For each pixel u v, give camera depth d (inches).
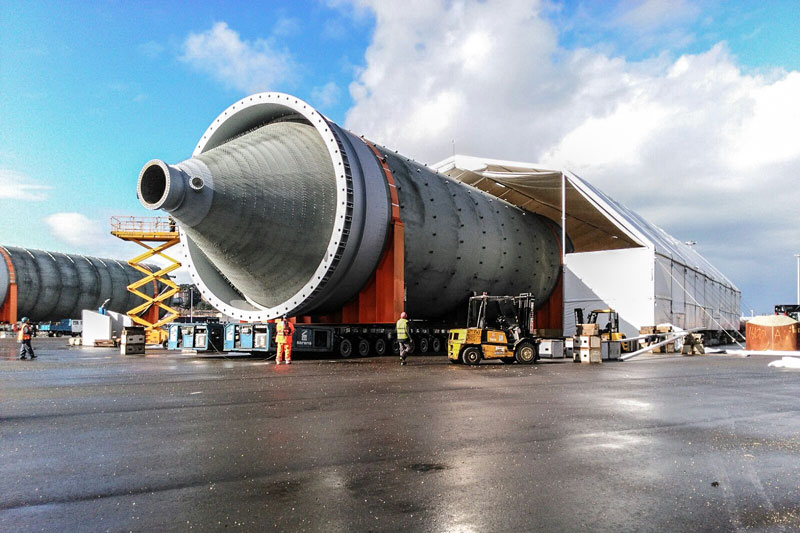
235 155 745.0
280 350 713.0
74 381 498.3
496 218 1150.3
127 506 166.9
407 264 910.4
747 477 201.0
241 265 773.3
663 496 178.5
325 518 157.1
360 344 873.5
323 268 764.6
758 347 1158.3
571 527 151.2
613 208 1178.6
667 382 516.4
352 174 784.9
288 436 263.3
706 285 1604.3
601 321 1198.3
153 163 662.5
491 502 171.3
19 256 2129.7
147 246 1284.4
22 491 181.3
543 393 422.6
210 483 190.2
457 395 406.9
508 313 821.2
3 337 1870.1
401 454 230.1
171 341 898.7
